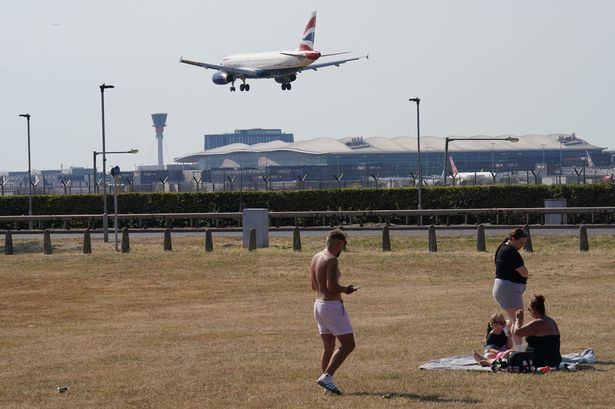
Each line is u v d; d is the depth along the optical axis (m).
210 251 121.44
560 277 93.88
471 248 125.44
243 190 192.25
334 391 42.28
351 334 42.22
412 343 57.62
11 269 110.00
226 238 140.38
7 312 80.56
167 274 103.75
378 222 164.25
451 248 126.38
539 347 47.28
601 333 58.97
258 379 46.94
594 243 124.31
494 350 49.94
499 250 51.16
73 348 60.56
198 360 53.94
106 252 124.06
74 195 188.12
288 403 40.81
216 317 74.88
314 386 44.56
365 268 103.81
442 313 71.88
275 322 71.00
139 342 62.44
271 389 44.19
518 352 47.22
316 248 124.69
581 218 159.25
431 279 96.44
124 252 123.38
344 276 99.25
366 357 52.56
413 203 176.00
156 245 133.88
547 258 106.19
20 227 181.75
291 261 110.69
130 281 99.50
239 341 61.66
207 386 45.47
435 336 60.38
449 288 89.56
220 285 95.56
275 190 187.88
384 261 107.88
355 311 74.56
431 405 39.62
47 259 117.38
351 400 41.09
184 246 133.50
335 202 178.62
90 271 107.00
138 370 51.12
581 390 41.84
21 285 97.81
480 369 47.62
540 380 44.28
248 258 113.12
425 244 129.75
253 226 127.44
